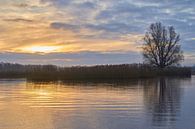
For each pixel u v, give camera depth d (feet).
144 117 73.26
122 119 70.64
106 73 263.70
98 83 220.23
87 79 262.26
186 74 335.88
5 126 63.57
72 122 67.36
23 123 66.49
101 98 115.75
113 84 207.72
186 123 66.49
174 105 95.55
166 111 82.89
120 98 115.65
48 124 65.51
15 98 118.52
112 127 62.69
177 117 73.67
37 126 63.57
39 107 91.15
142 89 162.50
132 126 63.62
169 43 339.77
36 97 122.01
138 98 115.85
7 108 89.30
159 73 325.83
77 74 262.88
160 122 67.46
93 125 64.44
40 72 269.44
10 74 370.53
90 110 84.48
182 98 116.88
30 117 73.56
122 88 169.17
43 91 152.56
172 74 332.39
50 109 86.84
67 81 252.62
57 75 265.34
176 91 150.20
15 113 79.87
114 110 84.28
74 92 144.25
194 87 179.11
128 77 270.05
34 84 219.41
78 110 84.53
